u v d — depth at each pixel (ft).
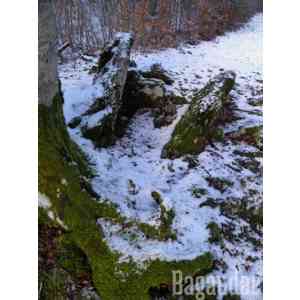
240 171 16.28
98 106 17.40
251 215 14.37
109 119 16.63
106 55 19.66
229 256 12.21
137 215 11.60
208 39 37.17
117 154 16.17
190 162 16.20
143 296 10.22
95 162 14.08
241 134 18.28
